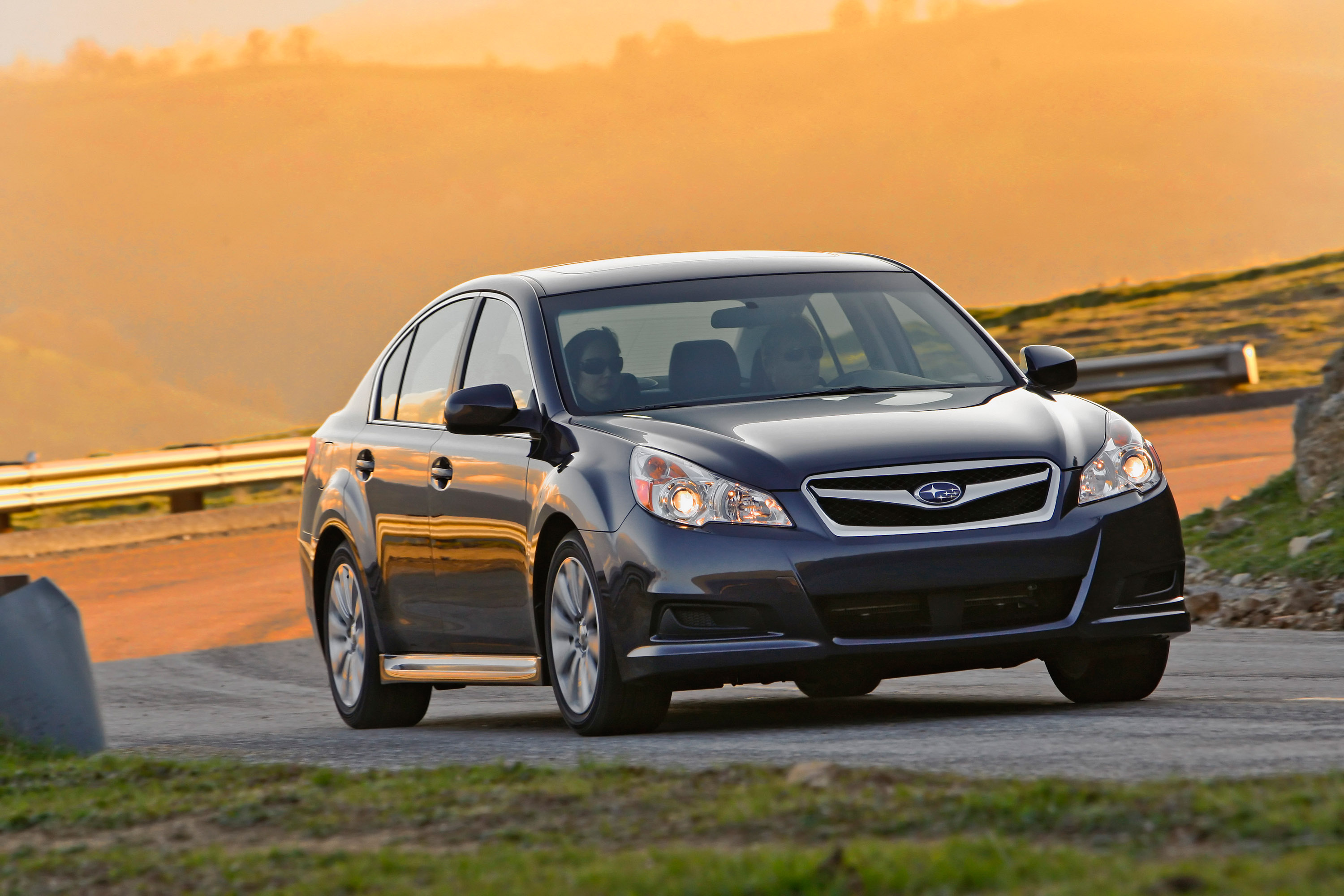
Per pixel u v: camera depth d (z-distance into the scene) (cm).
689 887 995
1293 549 3297
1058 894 920
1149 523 1903
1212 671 2420
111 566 5381
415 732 2317
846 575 1802
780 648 1800
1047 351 2228
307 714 2828
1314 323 9300
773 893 977
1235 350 7262
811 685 2461
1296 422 3859
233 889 1136
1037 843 1067
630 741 1861
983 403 2017
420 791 1432
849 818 1177
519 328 2211
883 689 2580
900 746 1669
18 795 1630
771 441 1888
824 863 1008
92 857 1291
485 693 3116
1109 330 9825
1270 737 1614
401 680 2334
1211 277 11106
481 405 2069
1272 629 2889
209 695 3147
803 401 2039
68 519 8206
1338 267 10931
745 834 1166
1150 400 7300
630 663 1864
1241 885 901
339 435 2594
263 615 4234
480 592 2164
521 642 2103
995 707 2084
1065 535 1852
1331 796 1112
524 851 1177
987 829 1118
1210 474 5169
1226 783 1204
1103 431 1964
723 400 2069
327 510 2538
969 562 1820
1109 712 1920
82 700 1969
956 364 2208
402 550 2333
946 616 1820
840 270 2323
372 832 1296
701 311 2197
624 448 1938
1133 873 947
